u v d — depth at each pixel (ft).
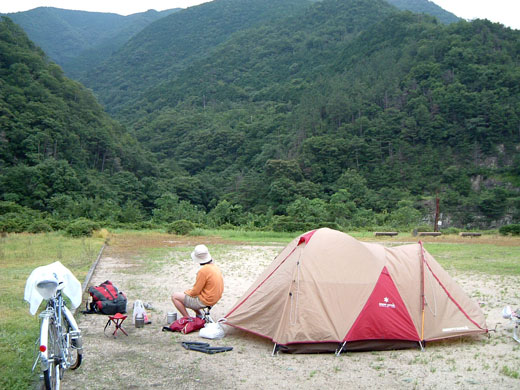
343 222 155.53
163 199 177.58
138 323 22.94
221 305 28.40
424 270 22.12
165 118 490.08
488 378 16.72
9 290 30.55
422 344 20.34
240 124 429.79
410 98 342.23
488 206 254.06
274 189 263.29
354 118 349.20
